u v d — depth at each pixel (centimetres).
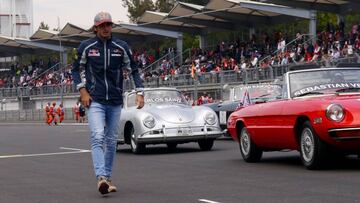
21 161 1650
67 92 5828
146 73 5825
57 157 1731
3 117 6612
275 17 5003
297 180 1030
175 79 4625
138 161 1530
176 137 1712
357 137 1066
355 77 1255
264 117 1265
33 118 6112
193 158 1548
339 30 4388
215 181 1071
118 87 963
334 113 1070
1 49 7400
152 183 1084
